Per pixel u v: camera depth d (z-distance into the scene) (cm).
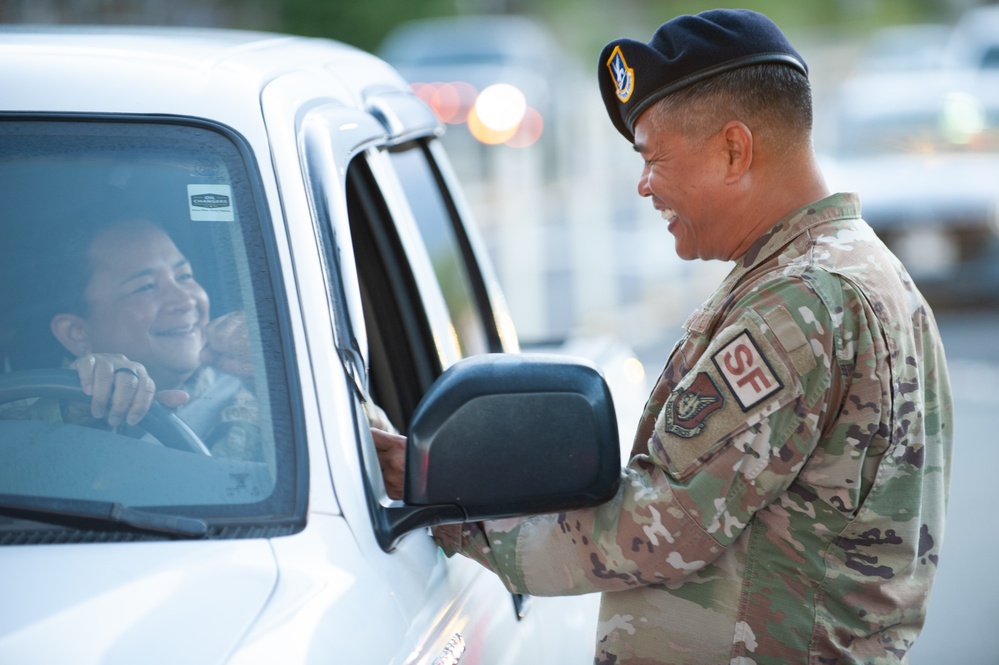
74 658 252
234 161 327
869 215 1667
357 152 382
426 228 505
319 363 312
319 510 297
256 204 323
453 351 483
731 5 5238
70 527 287
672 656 342
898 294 341
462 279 549
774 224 348
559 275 2012
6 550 281
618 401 627
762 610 335
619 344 719
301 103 359
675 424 329
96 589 270
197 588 273
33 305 318
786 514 333
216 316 316
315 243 326
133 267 319
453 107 2842
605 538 330
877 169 1725
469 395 305
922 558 358
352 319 330
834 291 328
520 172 2892
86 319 318
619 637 349
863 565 336
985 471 1109
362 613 284
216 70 346
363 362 330
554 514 340
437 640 313
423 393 448
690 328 350
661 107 351
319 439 305
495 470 306
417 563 325
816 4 5450
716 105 345
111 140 328
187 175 325
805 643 334
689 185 354
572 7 5028
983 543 951
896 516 337
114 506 289
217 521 293
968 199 1645
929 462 359
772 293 329
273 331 314
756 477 324
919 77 1959
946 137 1734
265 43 413
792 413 323
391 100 470
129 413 310
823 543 333
